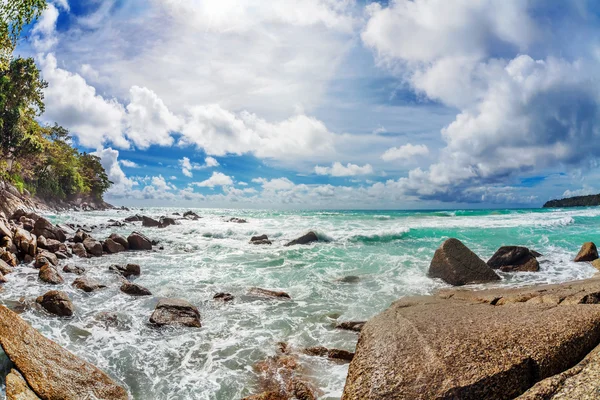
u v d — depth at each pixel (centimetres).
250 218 3862
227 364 577
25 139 5062
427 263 1337
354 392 389
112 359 579
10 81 4562
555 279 1052
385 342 449
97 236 2211
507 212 4241
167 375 541
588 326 405
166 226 2933
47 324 688
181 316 757
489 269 1081
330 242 1914
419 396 359
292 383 511
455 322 477
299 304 895
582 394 296
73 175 8375
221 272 1249
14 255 1205
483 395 355
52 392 420
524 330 416
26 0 1571
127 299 895
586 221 2464
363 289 1023
